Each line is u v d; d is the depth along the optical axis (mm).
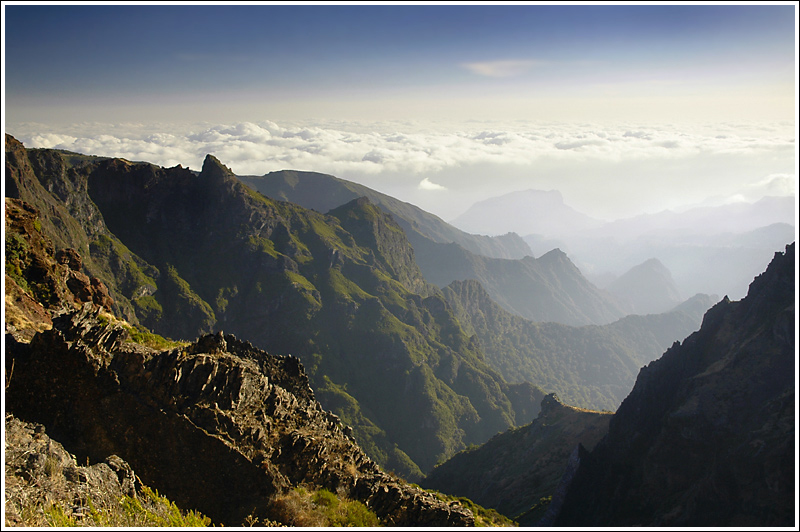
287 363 43531
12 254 48219
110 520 23188
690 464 73938
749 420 72750
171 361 31969
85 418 30297
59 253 62344
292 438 33094
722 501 62719
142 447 30219
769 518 57750
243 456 30375
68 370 30750
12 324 37031
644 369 98000
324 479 33188
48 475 23875
